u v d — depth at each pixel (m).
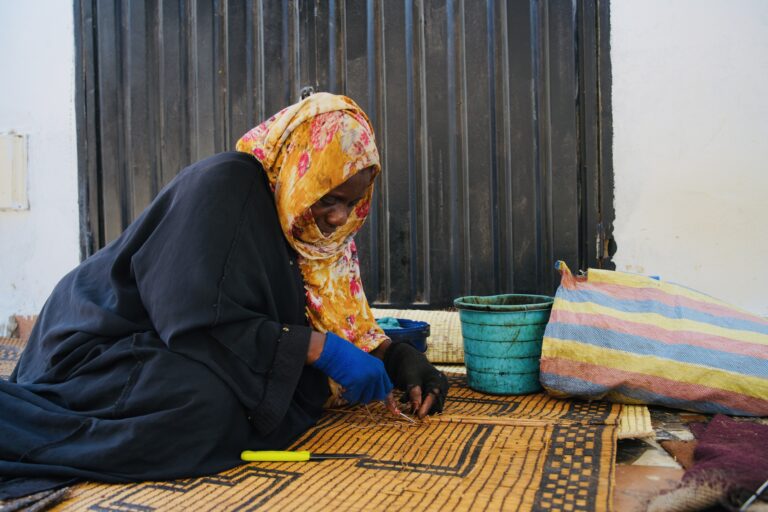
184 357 1.70
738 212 3.11
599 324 2.32
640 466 1.70
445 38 3.53
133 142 4.13
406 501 1.44
